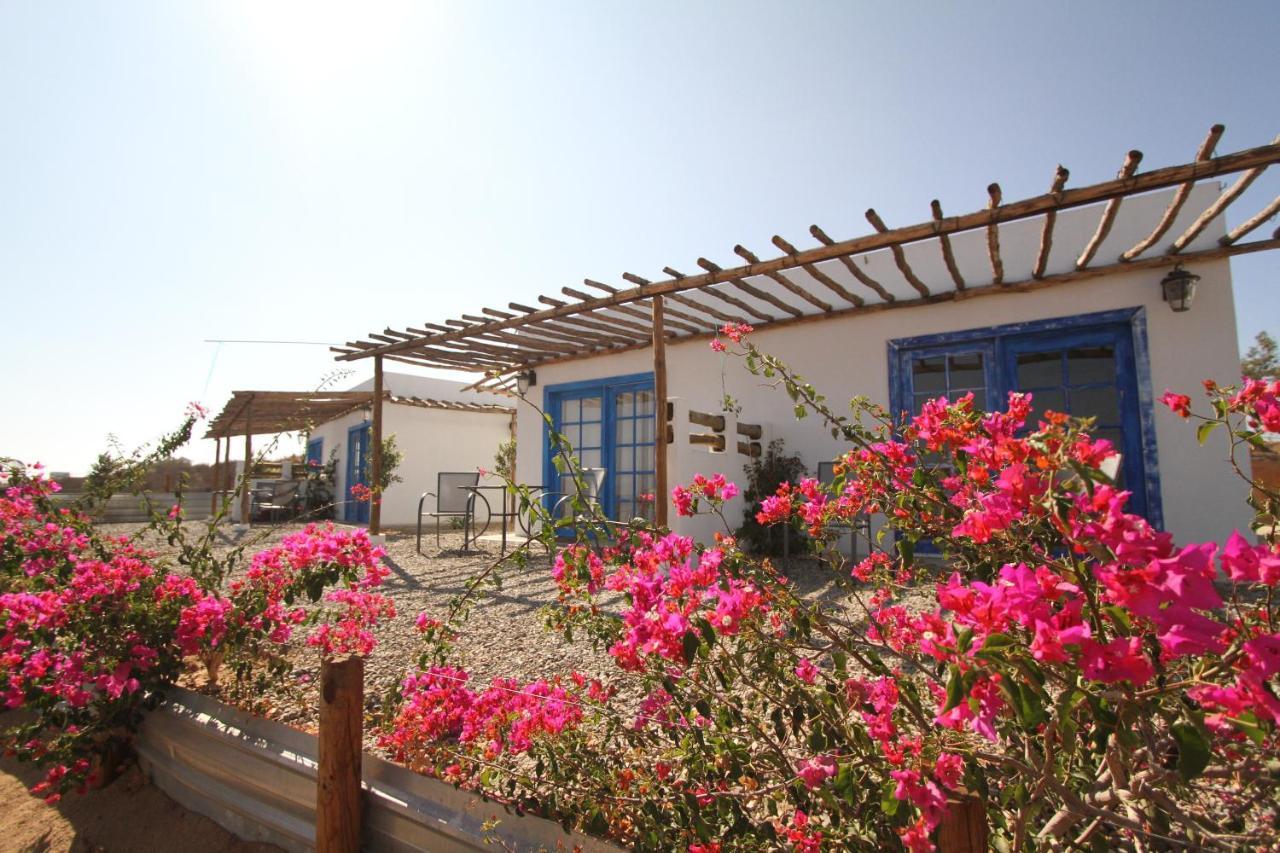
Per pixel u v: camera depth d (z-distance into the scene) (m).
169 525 3.02
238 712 2.10
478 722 1.77
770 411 6.32
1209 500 4.41
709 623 1.28
